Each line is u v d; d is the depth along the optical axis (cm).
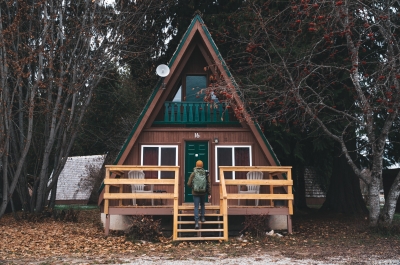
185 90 1717
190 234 1431
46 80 1892
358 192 2172
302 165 2244
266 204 1599
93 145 2962
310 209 2908
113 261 977
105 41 2089
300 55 1598
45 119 2028
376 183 1446
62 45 1873
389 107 1405
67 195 3725
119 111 2838
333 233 1501
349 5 1417
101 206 1819
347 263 948
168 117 1647
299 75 1522
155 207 1393
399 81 1398
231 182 1408
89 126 2822
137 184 1432
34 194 2005
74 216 1952
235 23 1886
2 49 1733
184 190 1616
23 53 1928
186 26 2102
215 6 2075
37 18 1920
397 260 981
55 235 1417
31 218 1855
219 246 1205
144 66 2362
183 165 1619
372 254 1065
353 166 1486
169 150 1633
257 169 1415
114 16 2114
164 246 1208
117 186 1570
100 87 2617
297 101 1423
